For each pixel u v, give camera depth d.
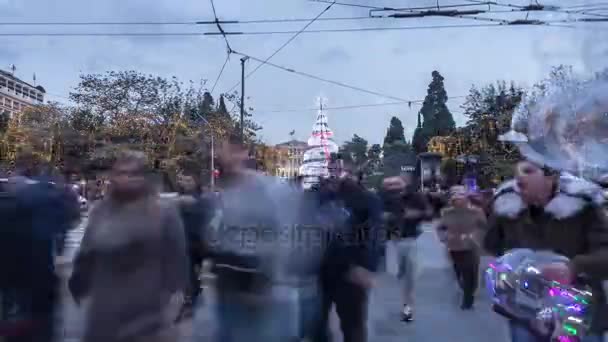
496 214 3.83
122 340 3.72
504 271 3.78
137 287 3.74
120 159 3.81
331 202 5.05
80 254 3.82
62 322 4.54
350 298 5.10
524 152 3.74
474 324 6.58
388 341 6.16
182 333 4.92
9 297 4.82
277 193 4.79
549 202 3.53
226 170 4.78
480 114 40.56
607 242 3.35
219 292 4.79
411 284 7.17
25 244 4.82
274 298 4.84
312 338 5.05
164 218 3.83
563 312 3.39
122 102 40.09
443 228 8.09
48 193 4.95
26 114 39.25
